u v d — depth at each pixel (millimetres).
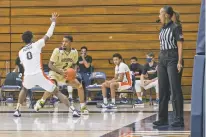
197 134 5500
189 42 20375
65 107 17406
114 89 16812
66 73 14195
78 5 20953
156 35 20625
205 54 5477
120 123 11969
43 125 11711
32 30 21016
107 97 18172
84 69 18719
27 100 19078
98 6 20922
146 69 18203
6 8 21141
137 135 9578
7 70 20906
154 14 20672
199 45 5633
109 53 20781
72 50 14664
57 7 21016
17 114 13977
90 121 12555
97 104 17453
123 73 16828
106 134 9805
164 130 10352
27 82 13586
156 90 17859
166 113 11047
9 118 13547
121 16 20828
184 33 20422
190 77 20250
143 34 20703
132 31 20766
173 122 11047
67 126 11430
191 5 20469
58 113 15070
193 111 5520
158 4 20656
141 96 18156
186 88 20250
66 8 21000
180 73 10766
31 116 14117
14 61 21047
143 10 20719
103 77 18172
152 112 15156
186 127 10828
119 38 20781
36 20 21062
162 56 10758
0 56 21094
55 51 14352
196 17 20438
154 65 18219
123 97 18750
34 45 13484
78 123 12086
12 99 19062
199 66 5531
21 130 10688
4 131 10508
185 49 20359
